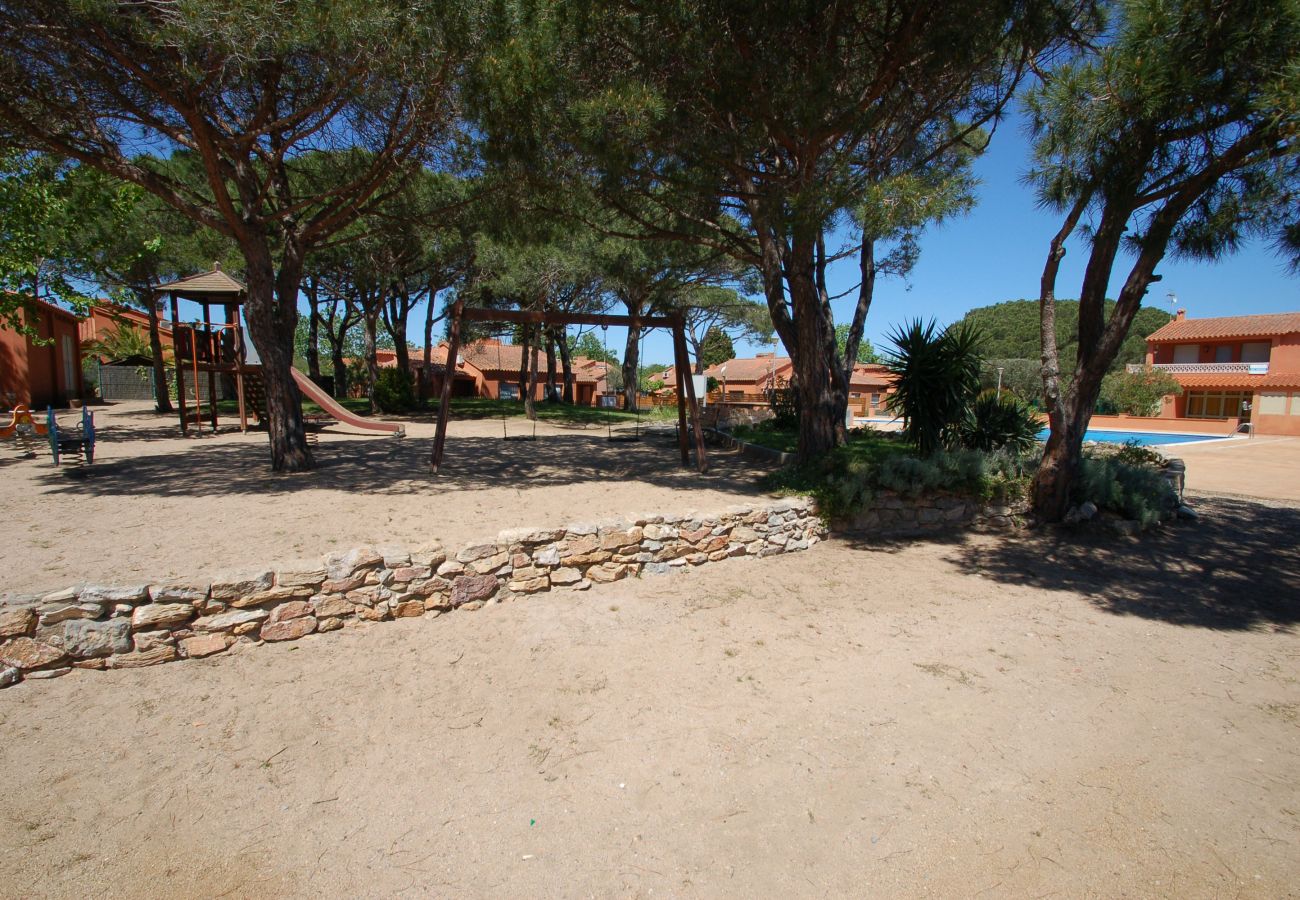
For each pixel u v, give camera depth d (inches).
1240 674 170.2
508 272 752.3
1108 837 108.4
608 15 284.5
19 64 265.9
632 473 405.7
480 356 1935.3
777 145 324.5
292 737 130.0
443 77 305.3
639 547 222.2
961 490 311.0
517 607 193.2
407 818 109.9
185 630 153.6
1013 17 263.6
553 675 157.9
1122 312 280.4
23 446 458.3
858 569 249.8
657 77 289.7
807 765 126.0
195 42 243.0
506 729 135.8
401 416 876.0
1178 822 112.4
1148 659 178.5
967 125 345.4
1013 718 145.4
